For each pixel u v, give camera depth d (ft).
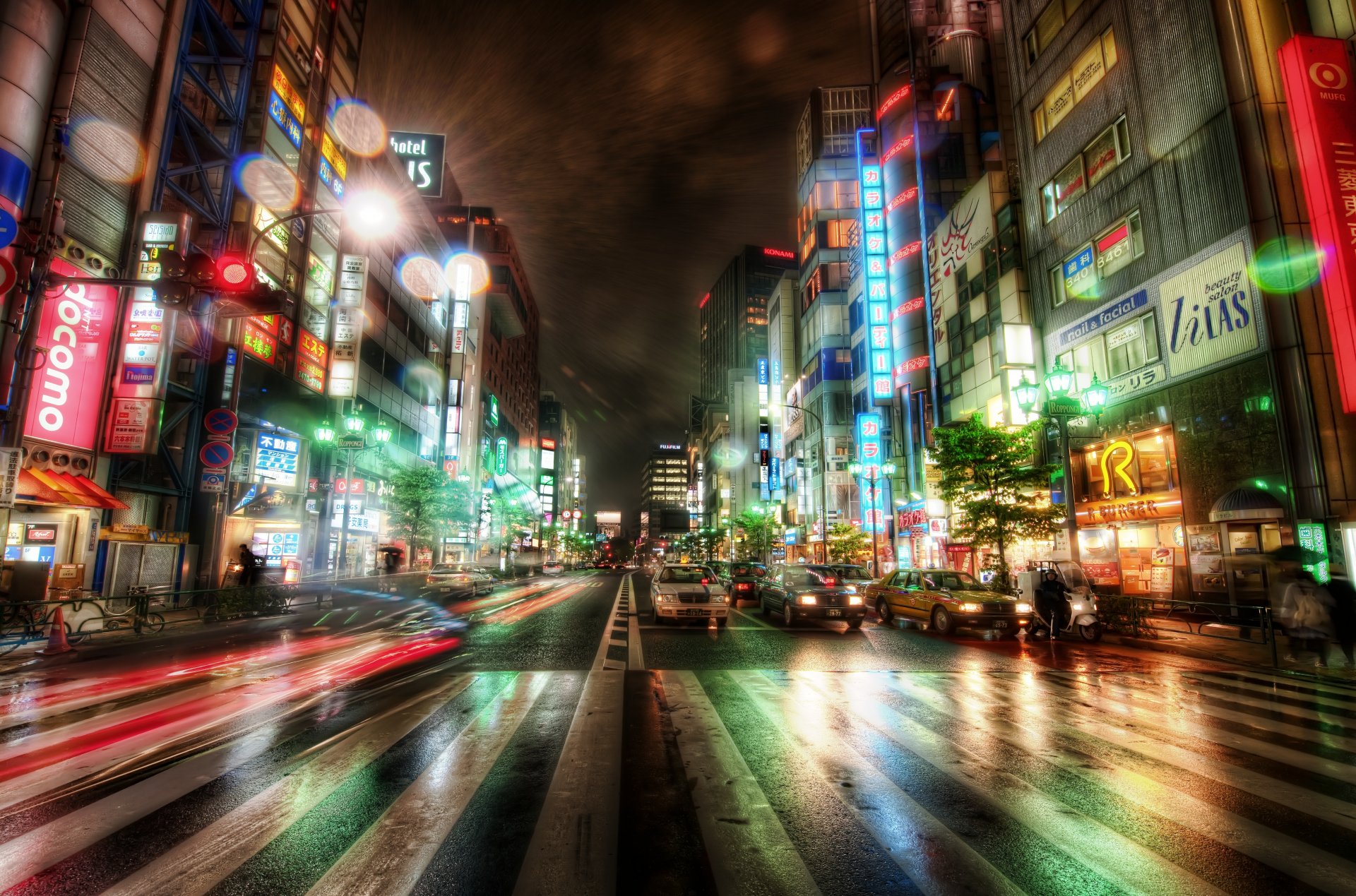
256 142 88.63
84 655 38.04
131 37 64.44
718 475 380.58
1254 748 19.76
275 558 94.02
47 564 41.57
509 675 31.32
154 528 72.84
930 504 112.16
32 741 19.95
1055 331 79.46
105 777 16.70
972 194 105.70
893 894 10.95
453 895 10.75
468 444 213.66
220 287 33.94
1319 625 34.94
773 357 251.39
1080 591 46.03
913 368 128.47
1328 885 11.33
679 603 52.65
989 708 24.95
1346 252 47.98
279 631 49.78
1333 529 47.06
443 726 21.81
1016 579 61.98
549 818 14.05
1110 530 69.36
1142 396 65.10
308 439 103.19
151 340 62.59
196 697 26.37
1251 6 54.90
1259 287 52.42
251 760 18.10
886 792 15.89
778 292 244.22
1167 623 54.39
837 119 196.24
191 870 11.56
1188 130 59.67
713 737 20.59
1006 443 61.36
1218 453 56.13
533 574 218.79
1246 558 53.31
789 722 22.65
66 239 56.59
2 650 38.52
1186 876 11.67
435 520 133.49
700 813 14.43
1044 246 81.97
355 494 108.99
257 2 89.92
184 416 75.87
